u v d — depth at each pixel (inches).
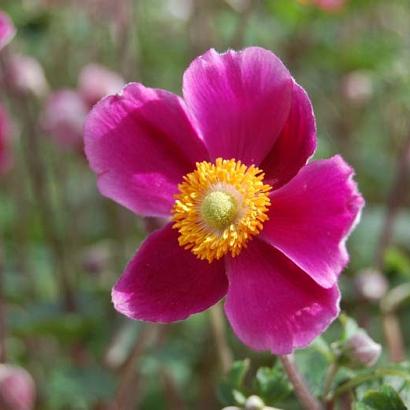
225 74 13.4
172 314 13.4
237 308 13.2
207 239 13.4
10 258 24.4
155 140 13.8
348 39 26.9
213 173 13.4
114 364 19.3
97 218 26.2
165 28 29.1
